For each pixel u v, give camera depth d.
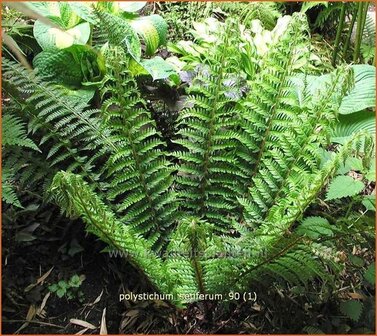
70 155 1.02
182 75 1.26
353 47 1.65
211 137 1.05
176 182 1.18
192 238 0.80
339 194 0.99
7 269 1.01
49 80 1.18
